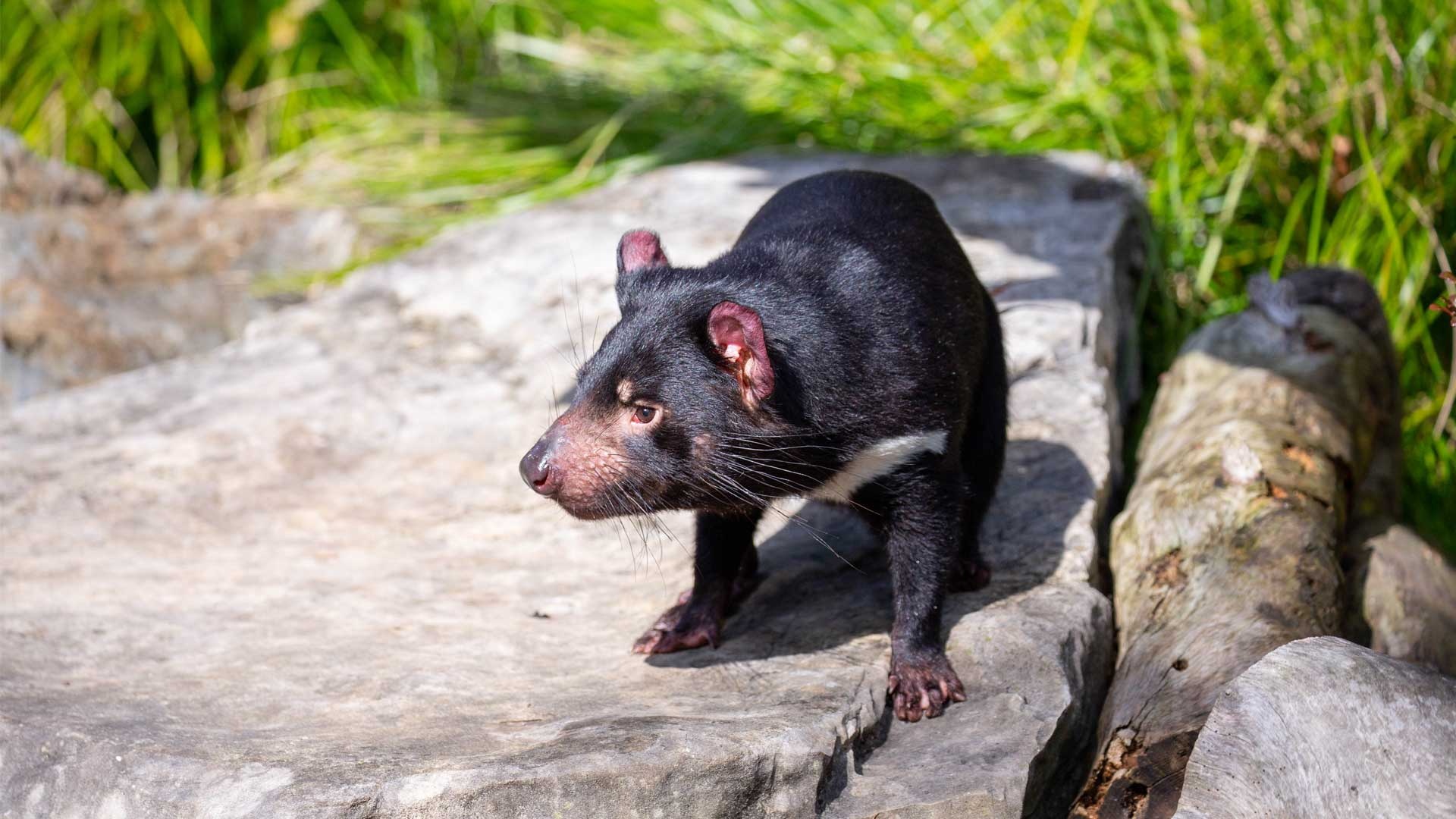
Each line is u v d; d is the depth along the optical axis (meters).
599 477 3.06
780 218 3.71
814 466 3.16
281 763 2.81
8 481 4.70
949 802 2.82
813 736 2.89
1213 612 3.55
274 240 7.17
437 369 5.42
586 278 5.87
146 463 4.82
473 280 6.02
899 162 7.16
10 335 6.25
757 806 2.81
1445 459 5.79
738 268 3.31
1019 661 3.31
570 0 9.41
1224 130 6.77
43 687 3.30
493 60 9.47
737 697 3.17
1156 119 7.04
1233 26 6.80
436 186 7.95
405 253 6.55
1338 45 6.43
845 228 3.48
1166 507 4.04
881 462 3.21
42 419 5.20
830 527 4.21
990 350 3.80
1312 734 2.67
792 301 3.17
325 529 4.42
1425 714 2.71
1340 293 5.21
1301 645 2.85
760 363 2.93
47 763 2.94
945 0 7.87
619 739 2.84
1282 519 3.82
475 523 4.44
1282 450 4.18
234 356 5.68
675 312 3.12
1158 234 6.72
